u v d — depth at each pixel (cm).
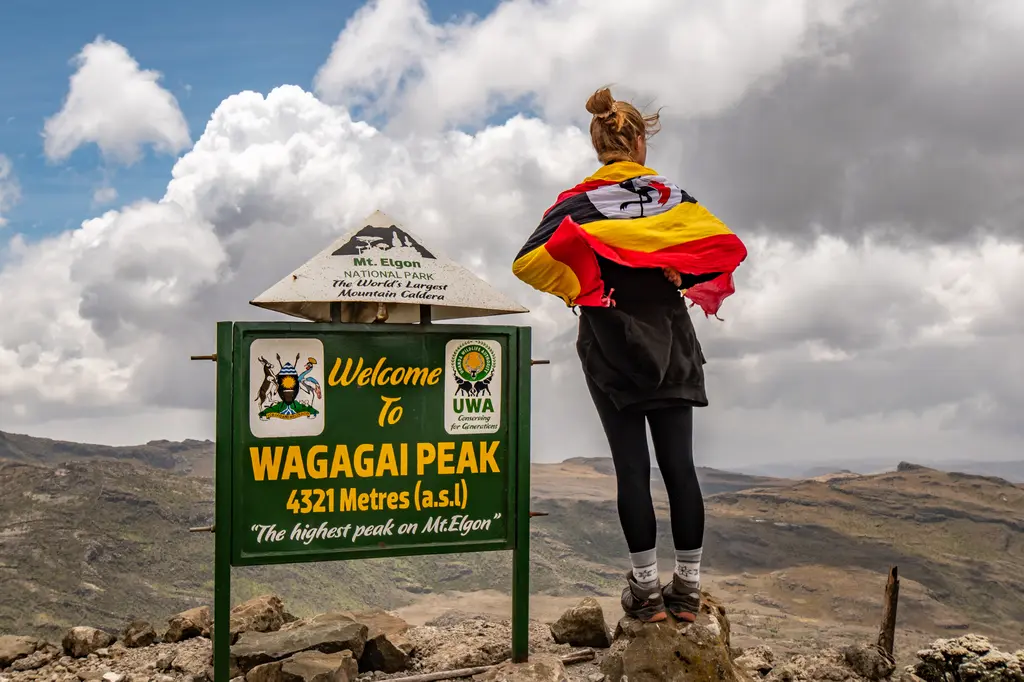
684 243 396
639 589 419
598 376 414
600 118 438
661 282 410
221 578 430
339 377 448
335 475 445
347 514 447
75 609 10794
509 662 468
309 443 442
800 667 480
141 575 12419
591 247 392
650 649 407
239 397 433
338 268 439
